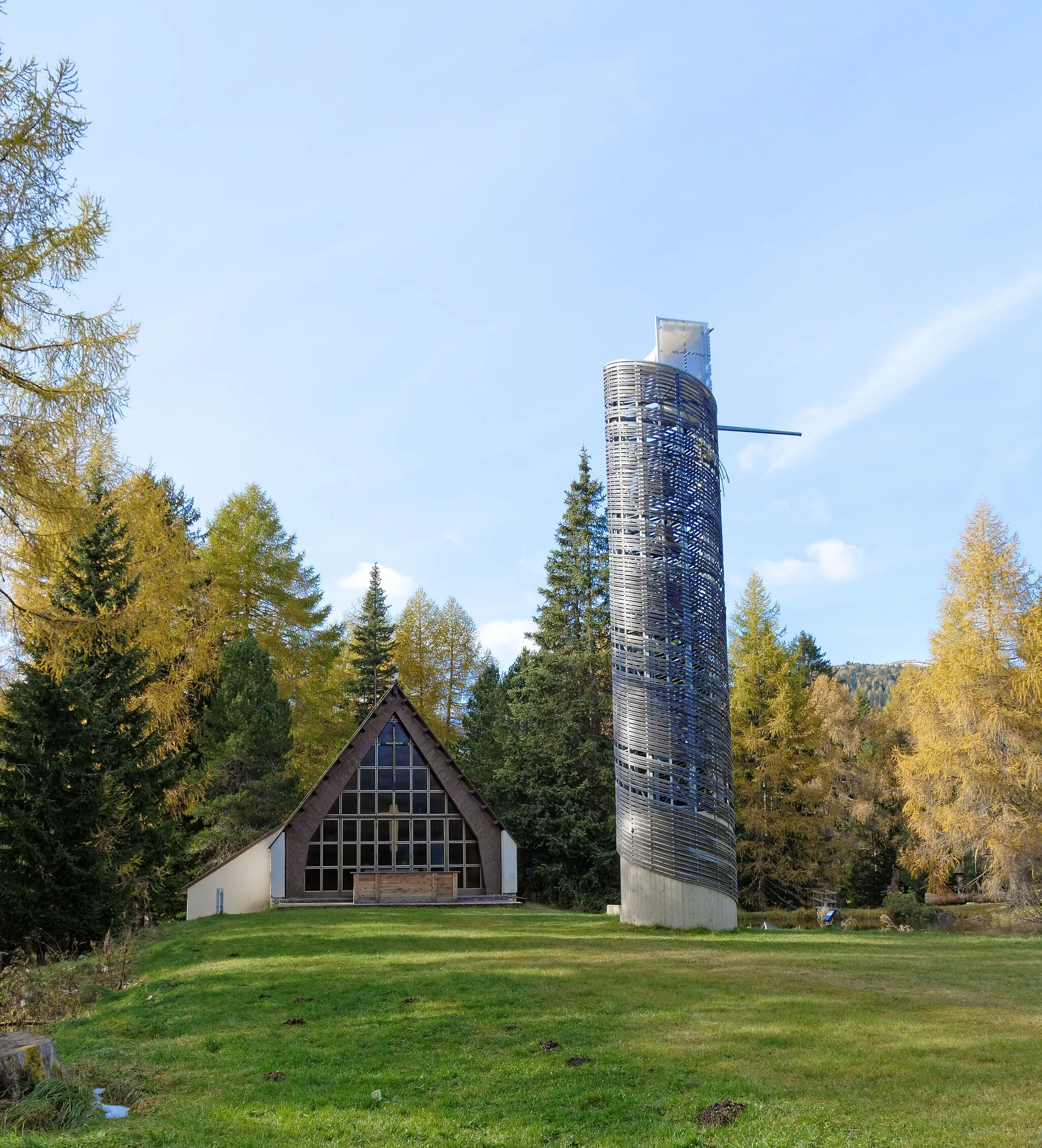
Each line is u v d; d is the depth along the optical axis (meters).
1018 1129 7.12
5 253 12.66
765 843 39.16
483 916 23.52
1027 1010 11.12
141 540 30.00
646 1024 10.62
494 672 52.59
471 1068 9.28
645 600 20.30
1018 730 30.45
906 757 33.72
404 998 12.39
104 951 18.55
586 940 17.75
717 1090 8.25
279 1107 8.27
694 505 20.73
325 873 31.52
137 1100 8.81
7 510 13.44
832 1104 7.79
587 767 39.88
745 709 40.12
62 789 20.17
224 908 30.34
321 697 43.03
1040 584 31.67
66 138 12.62
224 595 39.38
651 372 20.98
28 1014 13.49
